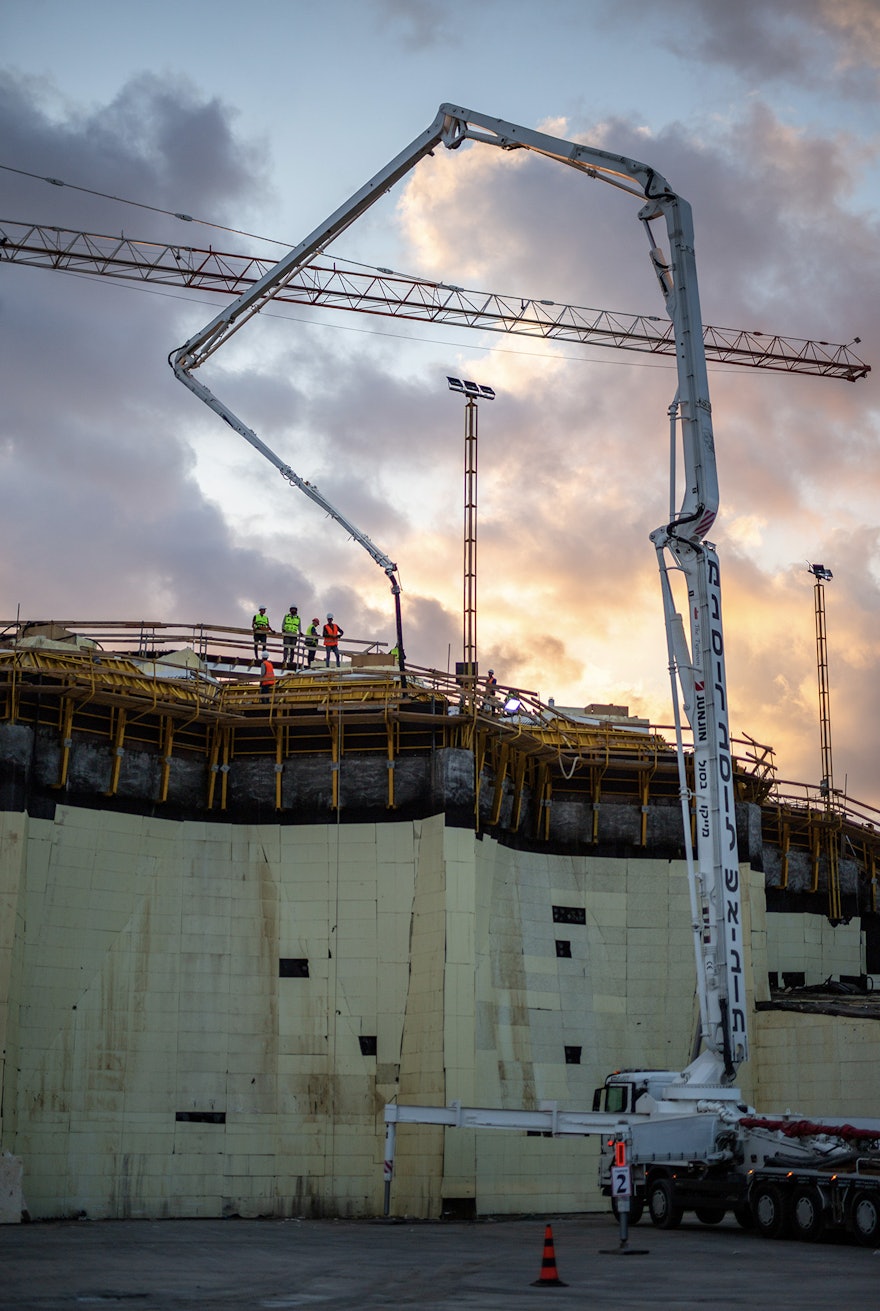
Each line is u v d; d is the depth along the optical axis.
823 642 110.25
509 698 71.00
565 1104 67.25
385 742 67.00
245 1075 63.66
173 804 66.31
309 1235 46.38
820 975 83.12
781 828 83.06
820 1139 43.41
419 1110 52.50
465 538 86.00
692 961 72.44
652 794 74.50
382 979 64.69
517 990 68.12
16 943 59.03
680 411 52.94
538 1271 33.91
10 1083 58.03
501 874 69.62
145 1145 61.41
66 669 62.78
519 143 61.84
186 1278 32.03
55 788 62.88
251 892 66.19
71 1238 43.66
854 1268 34.06
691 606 51.72
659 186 54.53
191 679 70.31
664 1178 47.47
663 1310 26.55
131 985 63.09
